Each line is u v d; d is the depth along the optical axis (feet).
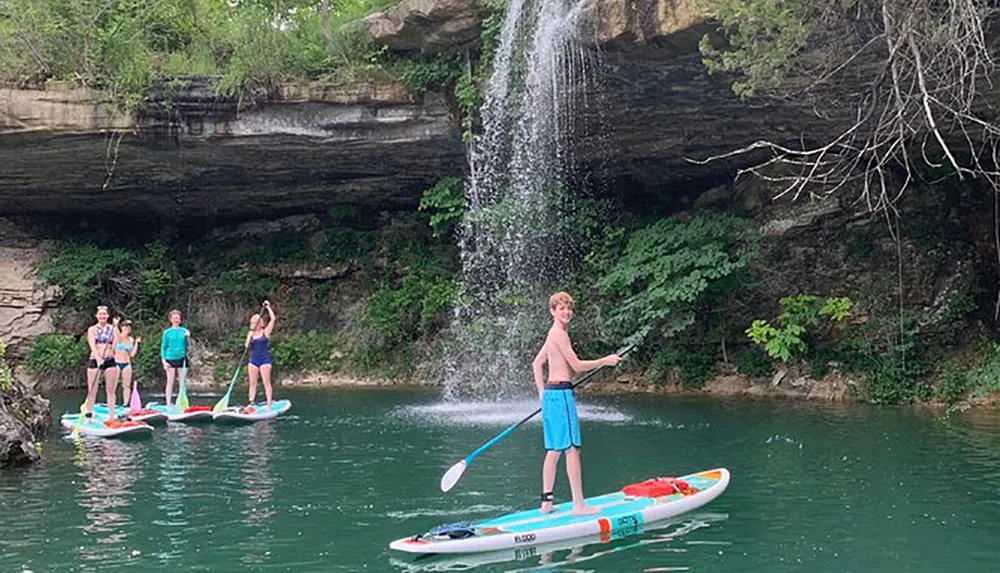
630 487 23.85
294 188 64.08
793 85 37.81
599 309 54.44
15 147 52.29
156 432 38.32
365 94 49.67
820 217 52.75
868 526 21.29
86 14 50.03
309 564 18.72
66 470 29.14
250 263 71.31
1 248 66.59
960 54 30.25
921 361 48.52
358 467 29.53
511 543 19.88
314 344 66.64
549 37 41.04
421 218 68.59
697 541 20.18
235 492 25.62
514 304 56.44
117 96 50.16
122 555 19.33
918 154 49.11
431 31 46.14
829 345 51.31
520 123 46.62
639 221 58.18
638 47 37.86
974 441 33.17
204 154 54.70
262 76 49.90
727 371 53.88
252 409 44.14
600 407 45.44
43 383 62.75
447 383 57.77
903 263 50.88
